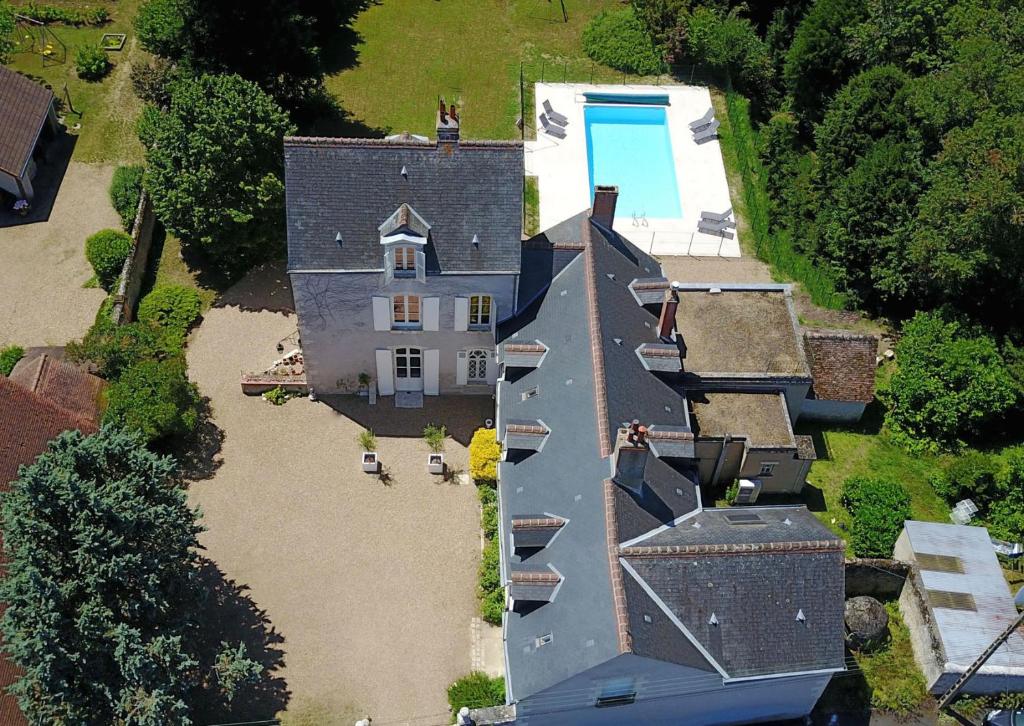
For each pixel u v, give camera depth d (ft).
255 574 153.99
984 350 176.14
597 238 171.63
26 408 143.33
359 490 165.78
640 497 138.72
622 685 125.80
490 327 170.19
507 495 147.13
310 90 232.32
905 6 218.18
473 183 162.30
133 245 191.62
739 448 162.09
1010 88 193.88
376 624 149.28
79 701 118.01
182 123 184.85
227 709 139.03
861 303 202.39
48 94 217.97
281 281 198.70
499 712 130.21
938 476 171.01
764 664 129.39
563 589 129.80
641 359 158.71
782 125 228.84
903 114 203.21
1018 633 143.33
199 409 174.19
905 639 150.20
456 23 265.75
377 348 172.55
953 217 181.16
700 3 262.67
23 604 116.78
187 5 200.85
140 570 123.65
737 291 179.32
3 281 193.47
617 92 246.68
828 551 133.69
